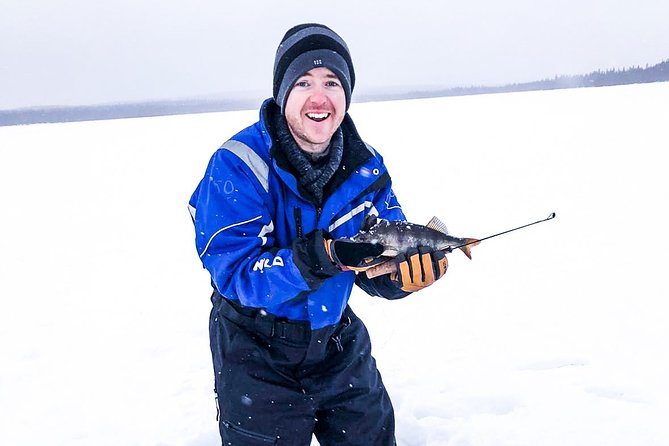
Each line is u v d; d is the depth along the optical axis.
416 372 4.36
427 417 3.72
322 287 2.28
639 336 4.69
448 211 10.40
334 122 2.23
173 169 20.94
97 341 5.45
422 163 17.75
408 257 2.11
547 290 5.98
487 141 23.66
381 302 6.07
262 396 2.33
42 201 15.18
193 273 7.72
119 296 6.86
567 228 8.57
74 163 24.75
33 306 6.60
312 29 2.23
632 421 3.47
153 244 9.61
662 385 3.88
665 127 23.44
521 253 7.41
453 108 51.25
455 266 7.06
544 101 53.44
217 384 2.43
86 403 4.23
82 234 10.71
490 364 4.41
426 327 5.27
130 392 4.38
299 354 2.36
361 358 2.52
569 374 4.12
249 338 2.36
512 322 5.22
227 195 2.18
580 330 4.91
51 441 3.74
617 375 4.05
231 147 2.25
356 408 2.48
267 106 2.31
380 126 34.34
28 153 31.38
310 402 2.39
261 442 2.36
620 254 7.06
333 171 2.29
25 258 9.01
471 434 3.48
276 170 2.21
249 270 2.11
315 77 2.19
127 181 18.30
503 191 12.10
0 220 12.58
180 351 5.14
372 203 2.48
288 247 2.32
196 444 3.65
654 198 10.38
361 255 1.97
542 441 3.36
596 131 23.80
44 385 4.56
